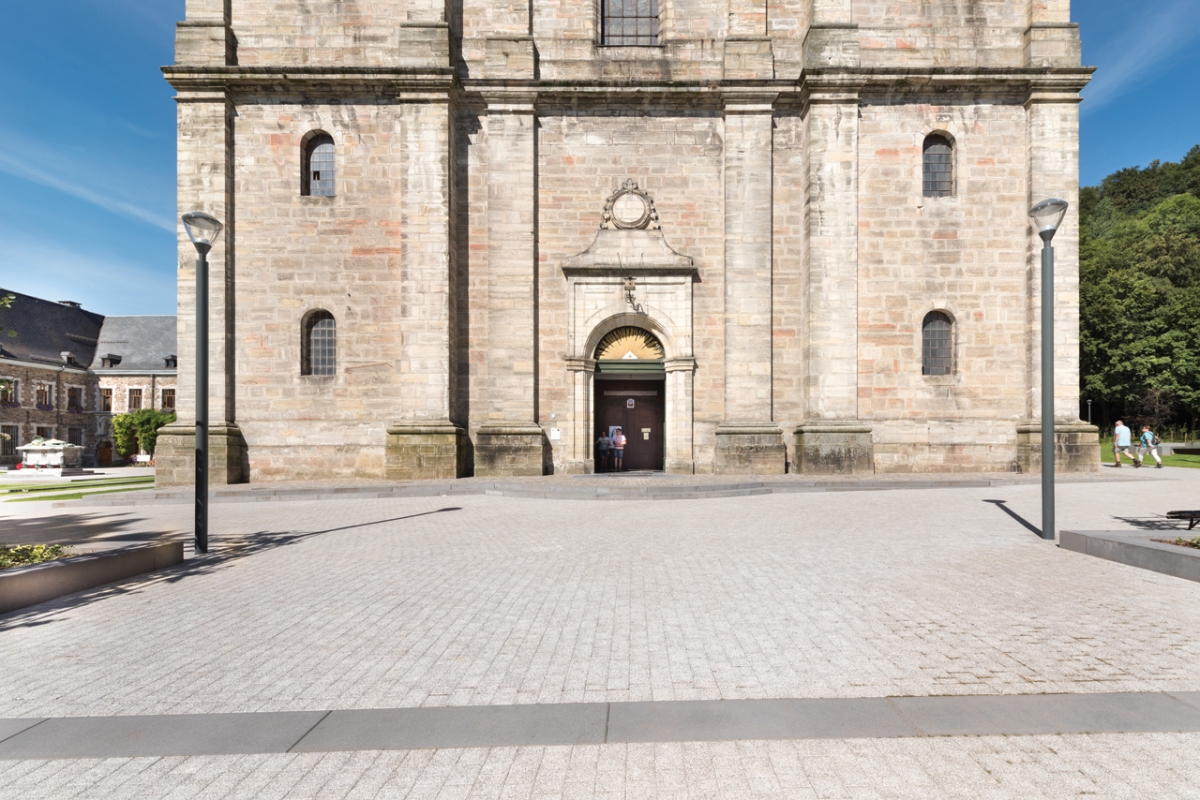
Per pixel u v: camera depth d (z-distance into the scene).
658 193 20.19
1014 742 3.36
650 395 20.83
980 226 19.73
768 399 19.48
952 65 19.23
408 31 19.09
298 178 19.70
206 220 9.18
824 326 19.16
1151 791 2.93
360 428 19.53
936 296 19.62
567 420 19.83
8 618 5.82
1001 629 5.19
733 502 13.56
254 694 4.10
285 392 19.53
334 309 19.66
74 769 3.21
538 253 20.05
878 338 19.56
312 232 19.69
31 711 3.89
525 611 5.88
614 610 5.86
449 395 19.09
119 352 60.41
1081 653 4.63
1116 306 42.16
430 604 6.14
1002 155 19.77
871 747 3.31
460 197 19.98
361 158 19.77
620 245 20.05
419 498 14.99
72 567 6.66
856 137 19.33
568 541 9.34
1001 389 19.58
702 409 19.94
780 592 6.39
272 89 19.50
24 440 52.28
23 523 12.07
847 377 19.11
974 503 12.61
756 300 19.59
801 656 4.63
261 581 7.13
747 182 19.67
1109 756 3.22
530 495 15.07
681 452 19.75
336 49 19.70
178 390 19.05
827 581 6.79
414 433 18.67
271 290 19.59
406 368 18.97
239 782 3.06
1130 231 51.56
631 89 19.64
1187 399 41.06
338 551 8.77
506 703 3.90
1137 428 42.22
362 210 19.75
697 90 19.66
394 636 5.22
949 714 3.67
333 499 15.10
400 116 19.30
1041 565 7.41
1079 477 17.48
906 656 4.61
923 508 12.01
